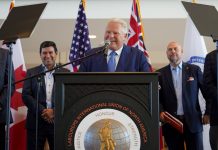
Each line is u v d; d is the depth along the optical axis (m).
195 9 2.47
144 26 7.85
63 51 10.02
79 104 1.89
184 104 4.08
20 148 4.51
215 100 3.51
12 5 5.05
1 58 3.23
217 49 2.45
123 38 2.92
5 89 3.20
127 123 1.89
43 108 3.89
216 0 6.87
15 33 2.37
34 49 9.90
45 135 3.94
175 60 4.23
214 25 2.42
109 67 2.84
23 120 4.55
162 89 4.23
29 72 4.17
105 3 7.09
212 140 3.51
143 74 1.92
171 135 4.12
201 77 4.21
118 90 1.91
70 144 1.87
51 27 7.78
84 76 1.91
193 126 4.03
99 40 8.90
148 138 1.89
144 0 7.21
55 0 7.09
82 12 5.03
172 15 7.15
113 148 1.86
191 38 5.04
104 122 1.88
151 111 1.90
